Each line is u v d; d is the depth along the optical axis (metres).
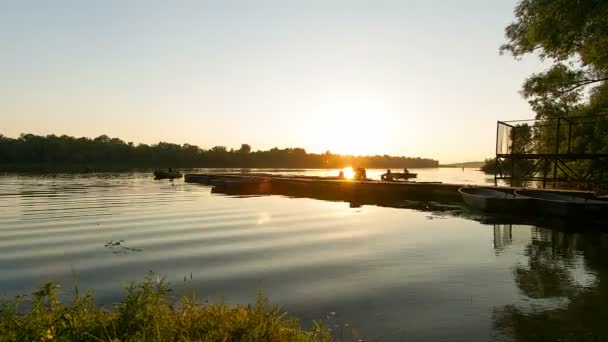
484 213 18.39
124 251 10.66
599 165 24.84
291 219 16.95
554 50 20.52
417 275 8.38
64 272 8.64
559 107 26.91
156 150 120.31
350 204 23.31
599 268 8.84
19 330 3.97
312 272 8.65
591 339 5.32
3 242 11.77
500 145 22.80
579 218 14.99
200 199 25.42
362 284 7.77
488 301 6.79
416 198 25.08
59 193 28.00
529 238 12.43
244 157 128.62
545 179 21.61
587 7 16.47
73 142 113.12
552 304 6.62
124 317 4.45
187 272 8.65
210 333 4.37
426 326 5.78
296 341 4.48
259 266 9.16
